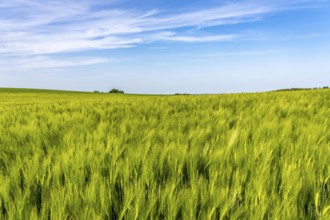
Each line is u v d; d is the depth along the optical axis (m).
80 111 7.81
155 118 5.48
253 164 2.66
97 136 3.92
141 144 3.34
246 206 1.97
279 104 7.14
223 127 4.46
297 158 2.81
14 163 2.98
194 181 2.37
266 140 3.45
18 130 4.79
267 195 2.15
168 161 2.81
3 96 47.28
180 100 10.05
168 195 2.08
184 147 3.11
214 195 2.04
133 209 1.91
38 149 3.49
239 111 6.43
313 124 4.25
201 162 2.89
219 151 2.92
